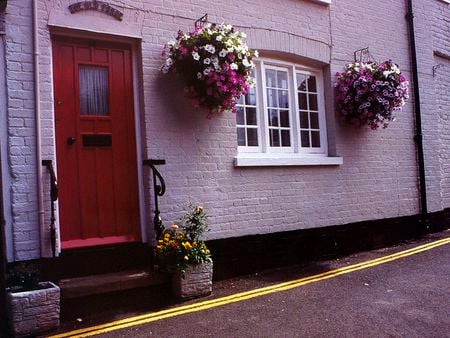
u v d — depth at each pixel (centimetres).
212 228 578
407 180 830
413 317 443
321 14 721
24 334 393
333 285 550
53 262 475
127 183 534
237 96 543
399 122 827
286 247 648
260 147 652
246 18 631
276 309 466
